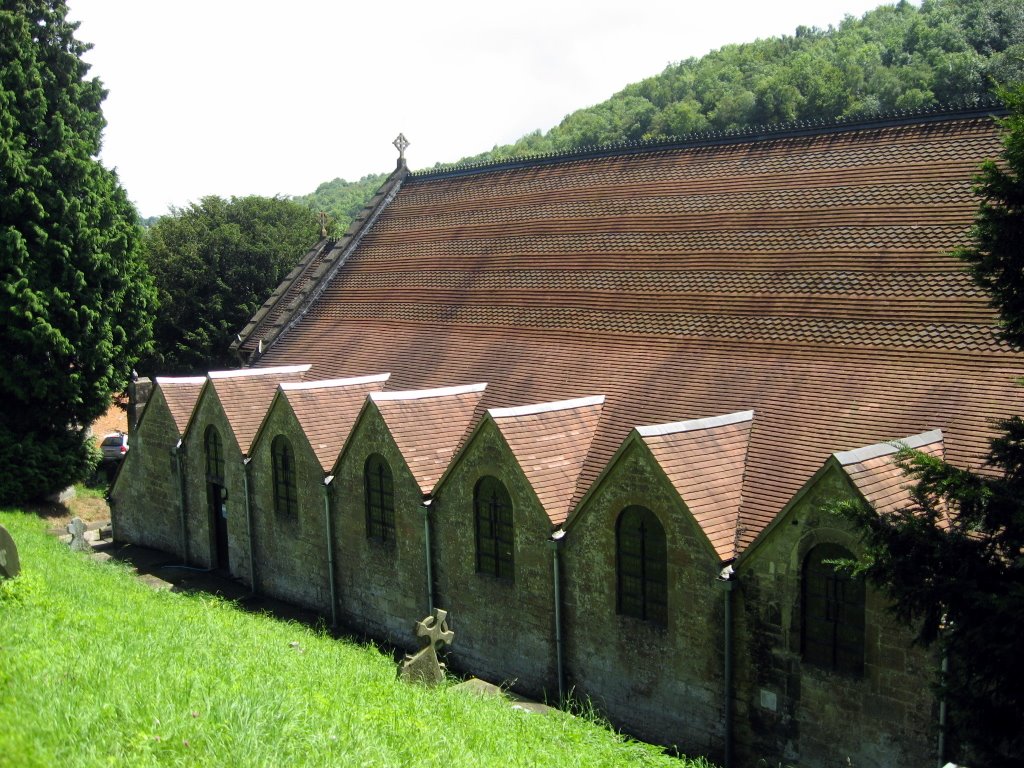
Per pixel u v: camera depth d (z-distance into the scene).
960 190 25.09
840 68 90.50
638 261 31.22
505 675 25.86
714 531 20.62
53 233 46.19
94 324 47.94
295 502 32.56
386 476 28.73
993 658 14.15
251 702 14.27
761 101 90.38
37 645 16.45
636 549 22.20
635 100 140.75
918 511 16.20
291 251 78.38
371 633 30.03
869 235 25.98
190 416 37.94
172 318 74.50
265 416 33.25
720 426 23.03
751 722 20.31
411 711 16.64
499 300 34.66
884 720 18.14
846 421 22.00
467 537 26.34
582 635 23.59
